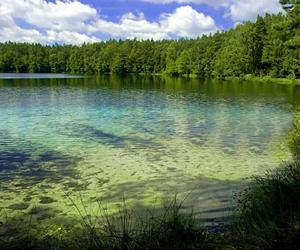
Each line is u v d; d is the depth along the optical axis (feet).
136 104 107.24
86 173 39.01
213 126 69.67
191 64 341.41
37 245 22.88
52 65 479.82
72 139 56.54
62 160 44.32
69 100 117.91
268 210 20.97
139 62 412.57
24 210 29.07
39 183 35.81
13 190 33.81
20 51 497.05
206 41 338.95
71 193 32.96
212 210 28.30
